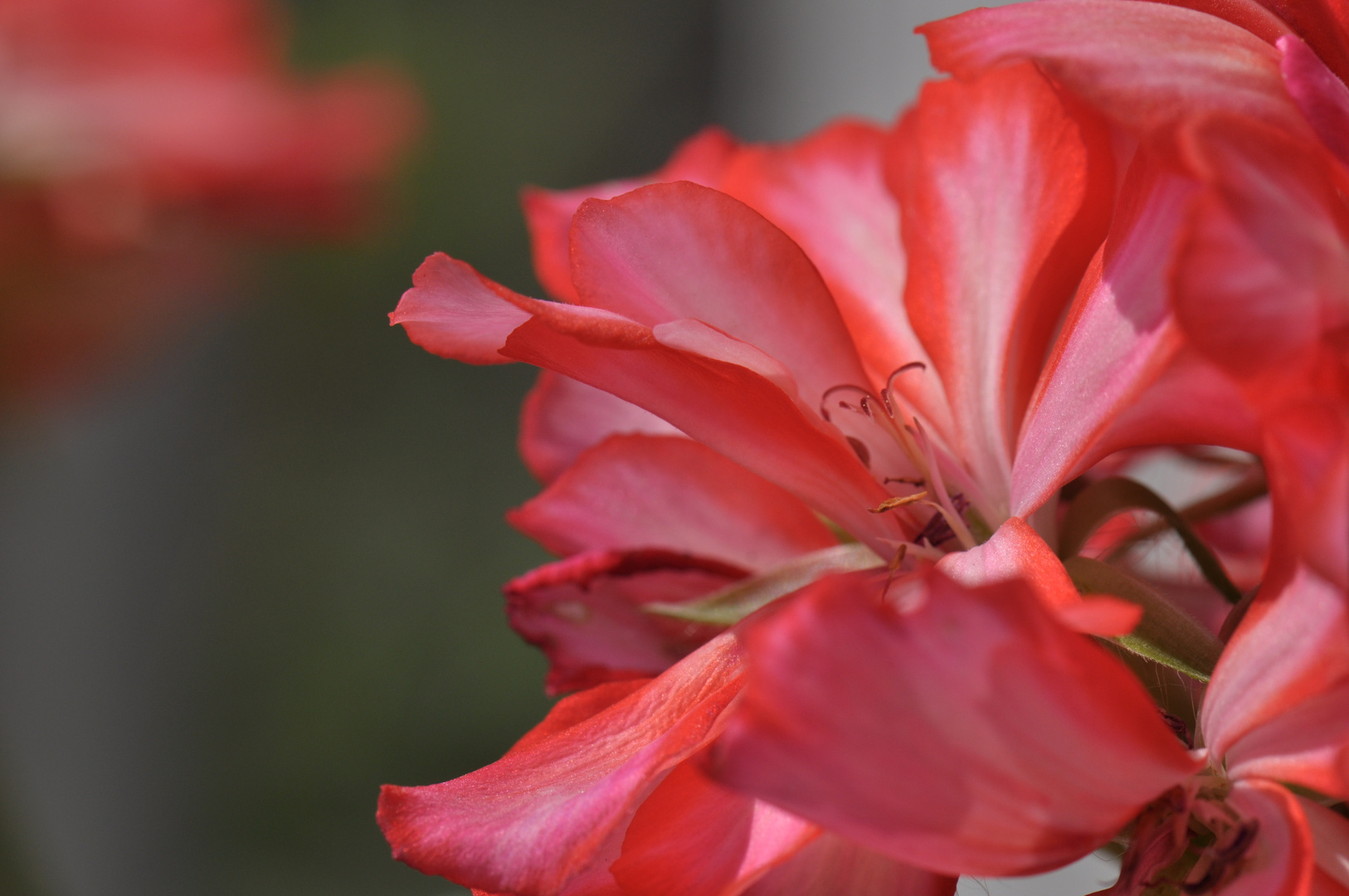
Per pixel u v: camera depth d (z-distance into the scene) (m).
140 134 0.28
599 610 0.20
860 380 0.19
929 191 0.19
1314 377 0.17
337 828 0.74
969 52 0.18
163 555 0.66
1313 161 0.17
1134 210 0.18
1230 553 0.21
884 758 0.17
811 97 0.60
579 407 0.21
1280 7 0.18
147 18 0.29
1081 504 0.19
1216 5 0.18
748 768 0.17
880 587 0.19
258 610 0.74
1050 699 0.17
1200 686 0.18
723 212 0.19
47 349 0.28
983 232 0.19
